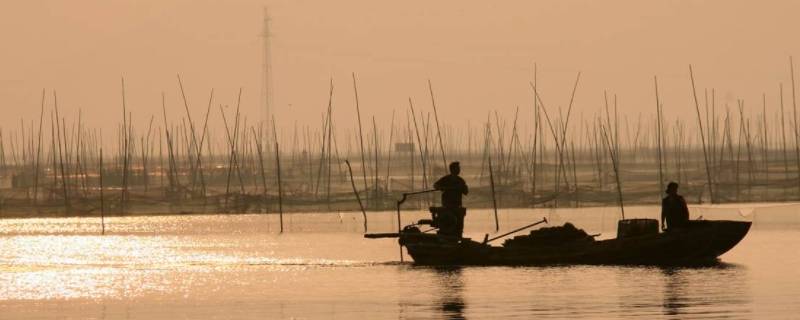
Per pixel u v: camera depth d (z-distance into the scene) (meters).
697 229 128.62
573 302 99.62
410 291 109.06
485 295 105.19
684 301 98.94
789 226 192.50
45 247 171.12
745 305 96.25
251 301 104.06
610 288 108.19
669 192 132.88
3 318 96.19
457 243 133.75
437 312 96.06
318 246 165.62
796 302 97.44
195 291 111.44
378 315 95.25
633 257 129.25
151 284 117.44
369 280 118.44
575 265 129.12
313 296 106.62
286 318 94.69
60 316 97.00
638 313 93.25
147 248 167.25
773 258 133.38
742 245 151.25
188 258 148.12
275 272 127.56
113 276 125.25
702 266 126.00
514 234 191.75
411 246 135.00
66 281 120.88
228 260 144.00
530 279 116.38
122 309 100.38
